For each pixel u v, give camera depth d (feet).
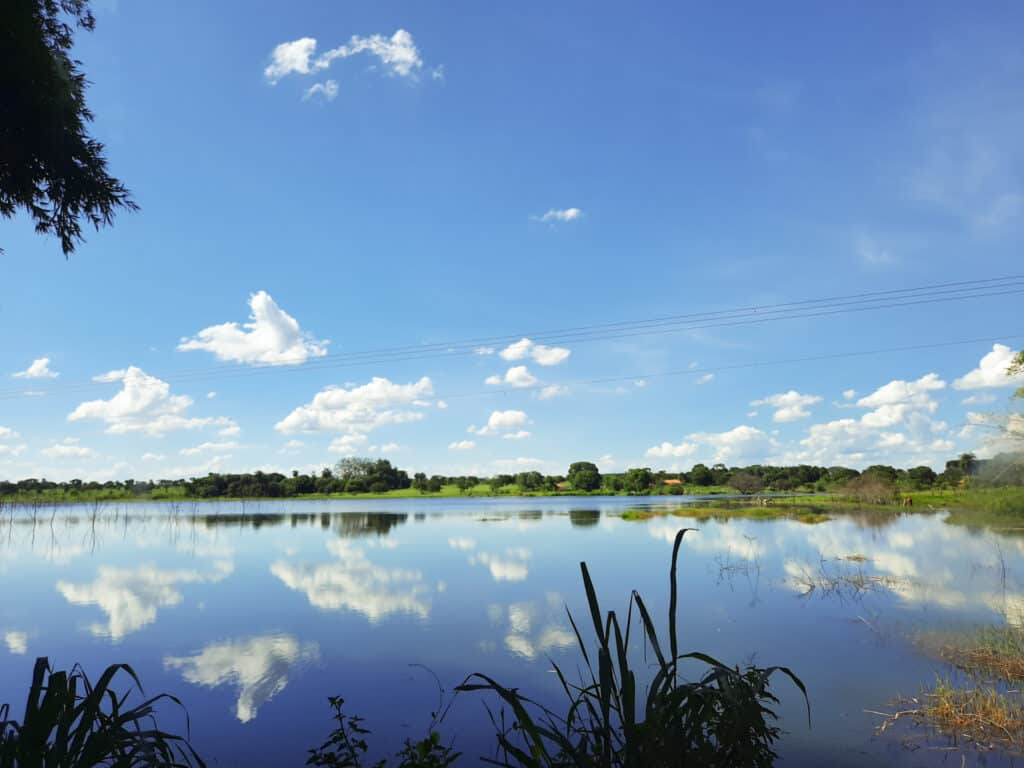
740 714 11.84
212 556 100.83
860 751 24.93
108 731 13.32
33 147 25.89
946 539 103.14
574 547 105.29
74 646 45.44
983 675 33.73
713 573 73.77
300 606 58.49
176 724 29.99
